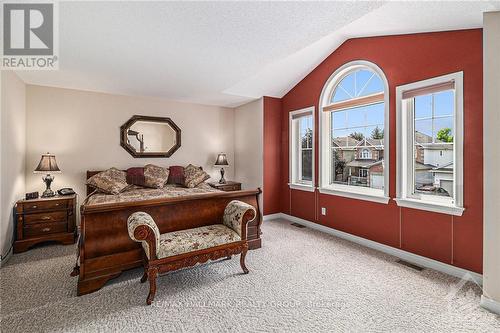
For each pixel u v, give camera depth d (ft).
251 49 9.20
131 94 14.06
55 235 10.69
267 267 8.75
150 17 7.14
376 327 5.68
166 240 7.30
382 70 10.09
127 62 9.99
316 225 13.34
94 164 13.37
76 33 7.79
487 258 6.26
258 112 15.57
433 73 8.52
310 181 14.32
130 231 6.48
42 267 8.66
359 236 11.17
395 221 9.77
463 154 7.80
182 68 10.74
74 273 7.65
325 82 12.64
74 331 5.52
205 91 13.80
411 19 7.85
